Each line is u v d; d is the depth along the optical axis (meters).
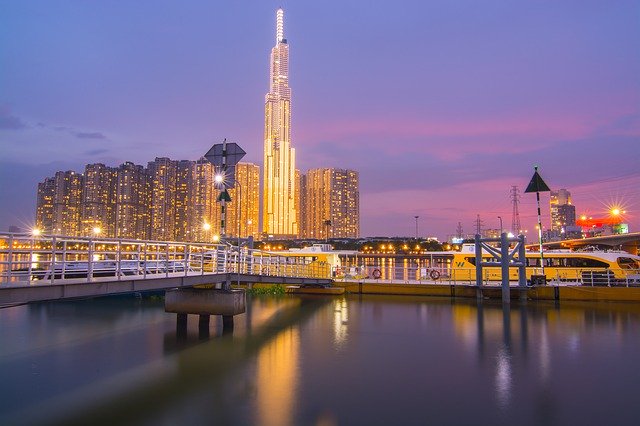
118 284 18.83
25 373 18.77
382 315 33.72
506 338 25.55
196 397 15.88
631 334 26.62
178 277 22.36
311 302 41.31
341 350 22.64
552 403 15.44
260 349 22.78
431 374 18.67
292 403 15.34
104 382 17.56
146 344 23.95
